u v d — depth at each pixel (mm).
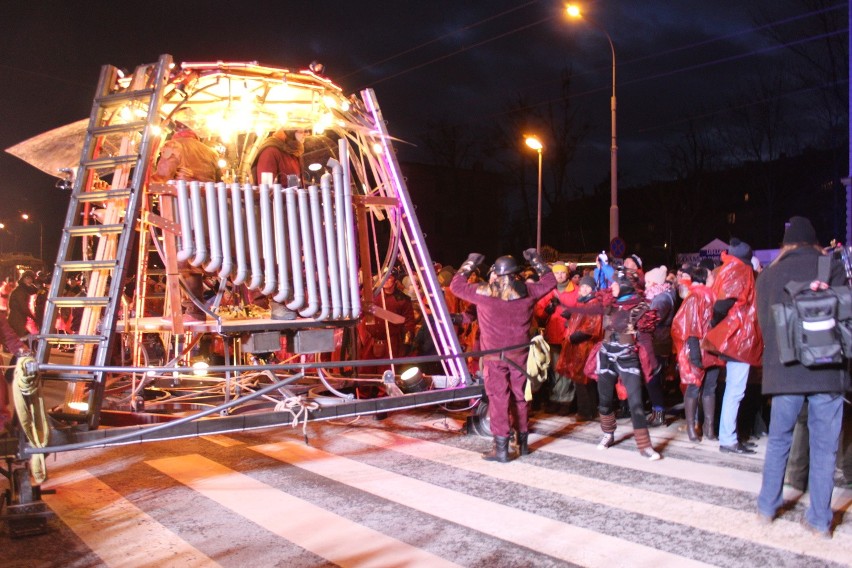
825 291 4371
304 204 6051
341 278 6195
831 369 4387
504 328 6418
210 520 5000
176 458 6805
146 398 7410
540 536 4566
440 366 8875
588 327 8016
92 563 4273
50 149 7590
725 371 7488
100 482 6008
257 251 5895
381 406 6219
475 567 4109
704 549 4297
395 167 7613
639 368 6457
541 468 6125
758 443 6957
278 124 8820
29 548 4527
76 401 6281
